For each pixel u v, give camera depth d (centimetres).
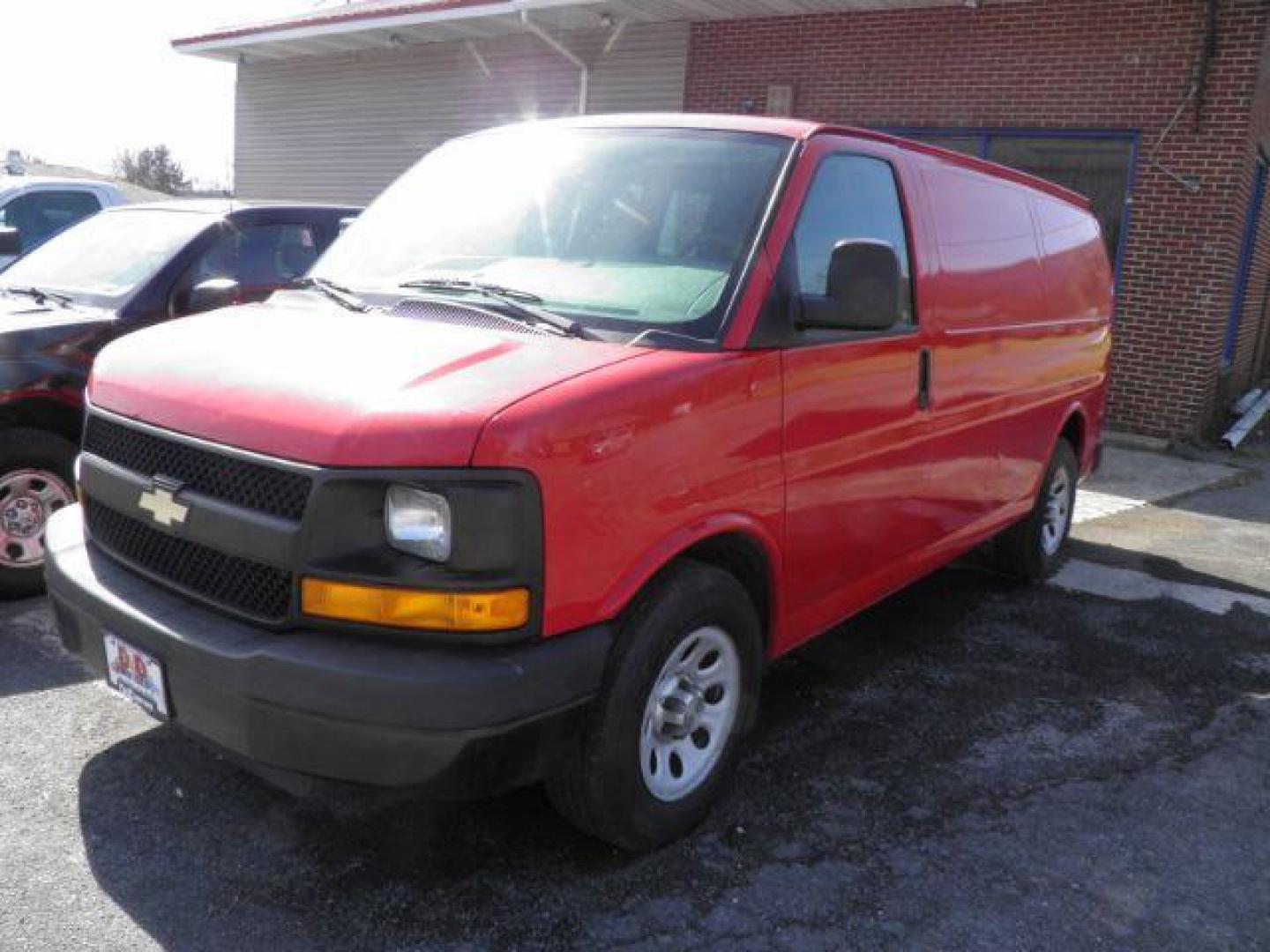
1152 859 341
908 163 431
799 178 358
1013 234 521
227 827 329
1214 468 1062
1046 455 585
